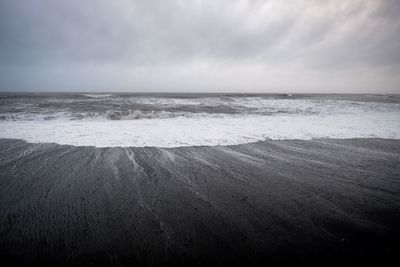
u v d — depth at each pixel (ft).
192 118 39.55
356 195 11.89
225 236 8.52
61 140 22.97
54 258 7.43
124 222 9.41
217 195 11.83
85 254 7.60
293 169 15.70
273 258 7.39
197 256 7.50
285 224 9.29
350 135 26.37
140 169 15.48
